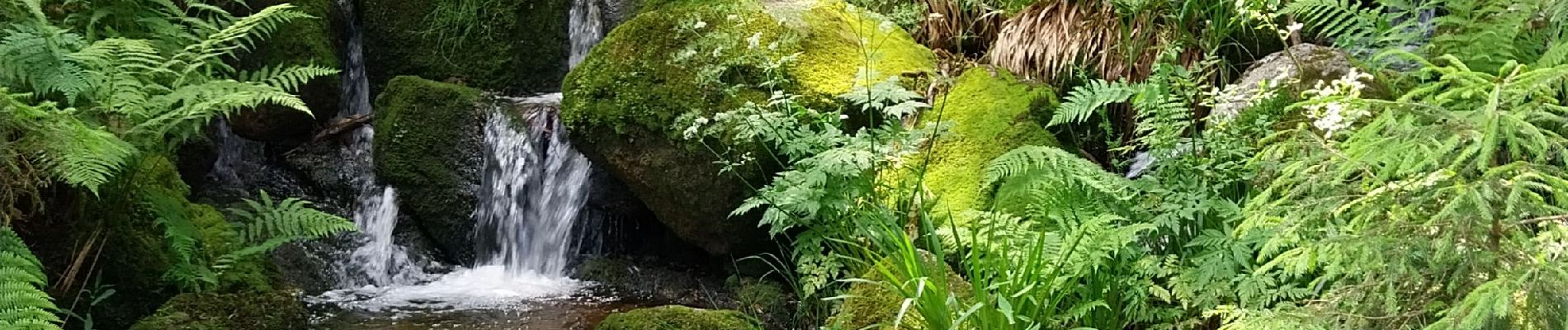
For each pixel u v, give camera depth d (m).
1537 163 2.05
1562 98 2.38
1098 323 3.42
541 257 5.50
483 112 5.84
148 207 4.21
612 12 6.41
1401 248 2.18
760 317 4.48
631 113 4.68
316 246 5.38
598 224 5.45
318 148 6.13
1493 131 1.90
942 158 4.39
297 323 4.25
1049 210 3.59
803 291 4.35
